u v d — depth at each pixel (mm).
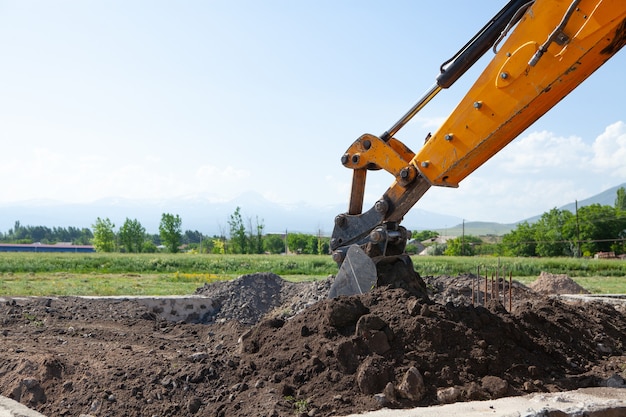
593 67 6367
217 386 5988
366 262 7586
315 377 5891
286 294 14297
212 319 13086
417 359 5992
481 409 5176
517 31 6609
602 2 5961
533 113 6734
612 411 5297
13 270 28953
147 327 10148
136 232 76688
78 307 11438
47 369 6367
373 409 5387
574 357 7191
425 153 7320
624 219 64250
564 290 19062
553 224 70438
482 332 6512
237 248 66875
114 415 5602
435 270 32125
